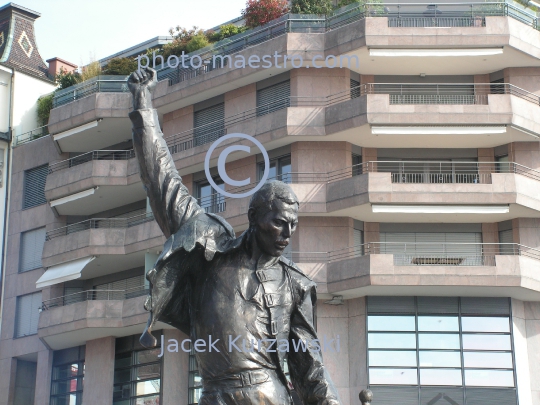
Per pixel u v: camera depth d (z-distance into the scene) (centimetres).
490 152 3572
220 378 506
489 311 3372
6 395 4100
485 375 3328
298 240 3456
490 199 3328
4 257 4288
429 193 3328
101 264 3916
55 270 3909
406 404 3291
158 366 3659
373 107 3403
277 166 3609
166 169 538
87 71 4434
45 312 3800
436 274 3234
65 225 4212
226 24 4484
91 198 4022
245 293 511
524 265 3247
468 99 3622
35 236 4259
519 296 3375
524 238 3434
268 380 506
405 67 3616
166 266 512
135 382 3719
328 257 3444
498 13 3550
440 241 3512
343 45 3562
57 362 3984
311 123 3488
